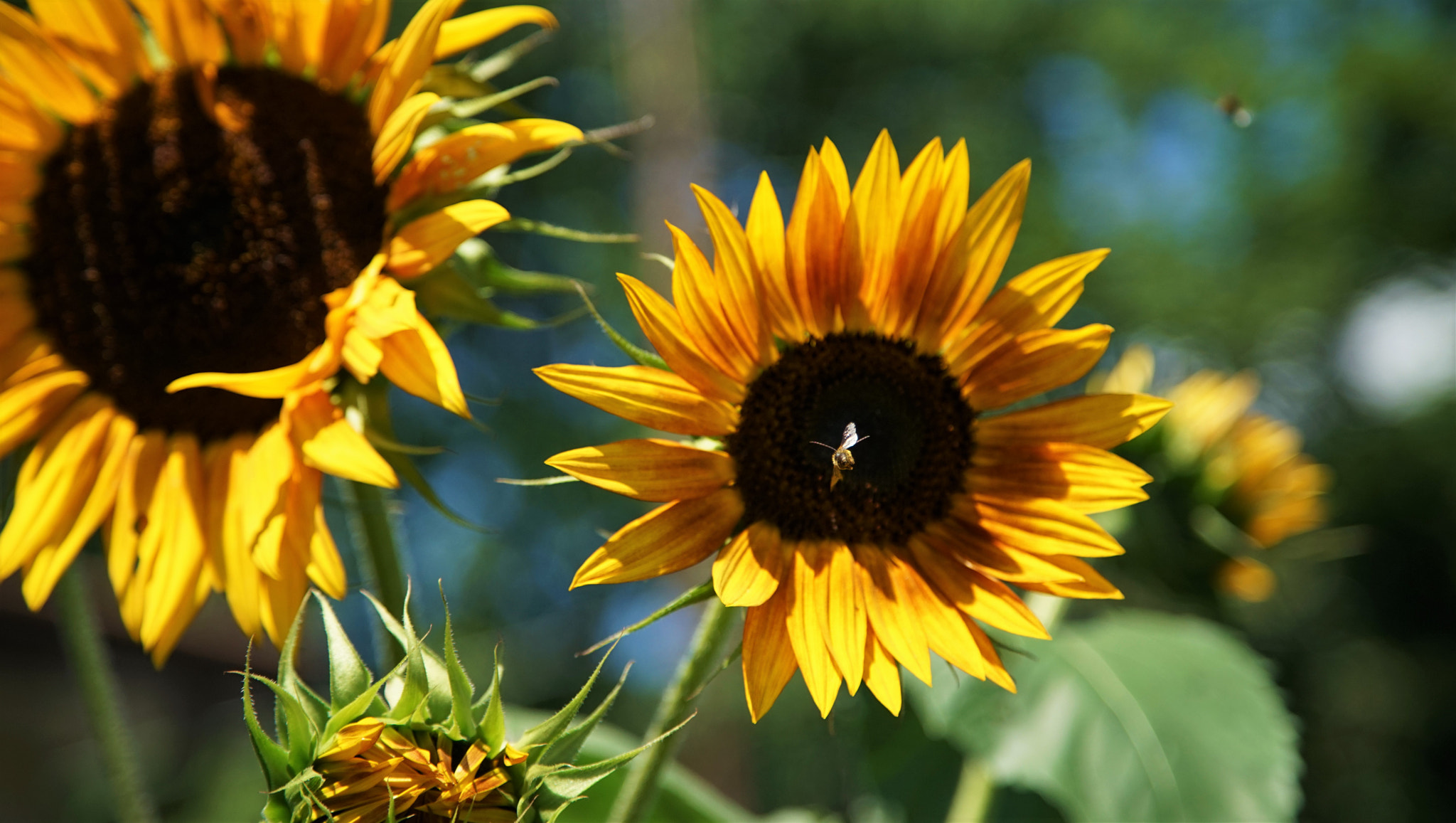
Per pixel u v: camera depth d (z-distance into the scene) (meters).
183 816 2.06
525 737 0.70
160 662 0.77
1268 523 0.91
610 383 0.74
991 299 0.78
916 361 0.77
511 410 3.55
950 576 0.76
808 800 3.20
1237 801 0.84
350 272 0.77
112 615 2.25
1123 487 0.76
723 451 0.76
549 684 3.53
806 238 0.77
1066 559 0.76
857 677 0.74
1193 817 0.84
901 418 0.77
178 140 0.78
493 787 0.69
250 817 1.95
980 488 0.77
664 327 0.74
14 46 0.79
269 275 0.78
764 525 0.76
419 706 0.70
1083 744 0.85
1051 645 0.86
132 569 0.78
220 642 2.48
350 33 0.78
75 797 2.25
